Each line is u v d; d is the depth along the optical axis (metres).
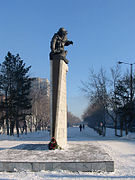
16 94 37.22
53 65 14.06
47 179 7.95
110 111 40.25
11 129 40.84
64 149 12.91
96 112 60.41
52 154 11.01
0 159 9.73
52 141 12.61
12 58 38.47
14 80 37.59
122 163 11.12
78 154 10.99
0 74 37.78
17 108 37.44
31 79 39.53
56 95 13.52
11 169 9.27
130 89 33.16
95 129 66.94
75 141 23.91
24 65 39.41
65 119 14.70
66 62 15.05
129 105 32.78
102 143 21.58
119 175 8.55
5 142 23.92
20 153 11.38
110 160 9.34
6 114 37.59
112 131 55.94
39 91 52.75
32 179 7.96
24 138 31.91
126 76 34.28
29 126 65.50
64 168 9.19
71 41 15.03
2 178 8.13
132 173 8.90
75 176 8.36
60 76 13.77
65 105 14.81
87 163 9.18
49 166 9.22
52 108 13.37
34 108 52.62
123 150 16.28
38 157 10.19
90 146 14.57
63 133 14.08
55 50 14.23
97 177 8.20
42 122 67.75
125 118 33.78
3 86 37.62
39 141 25.33
